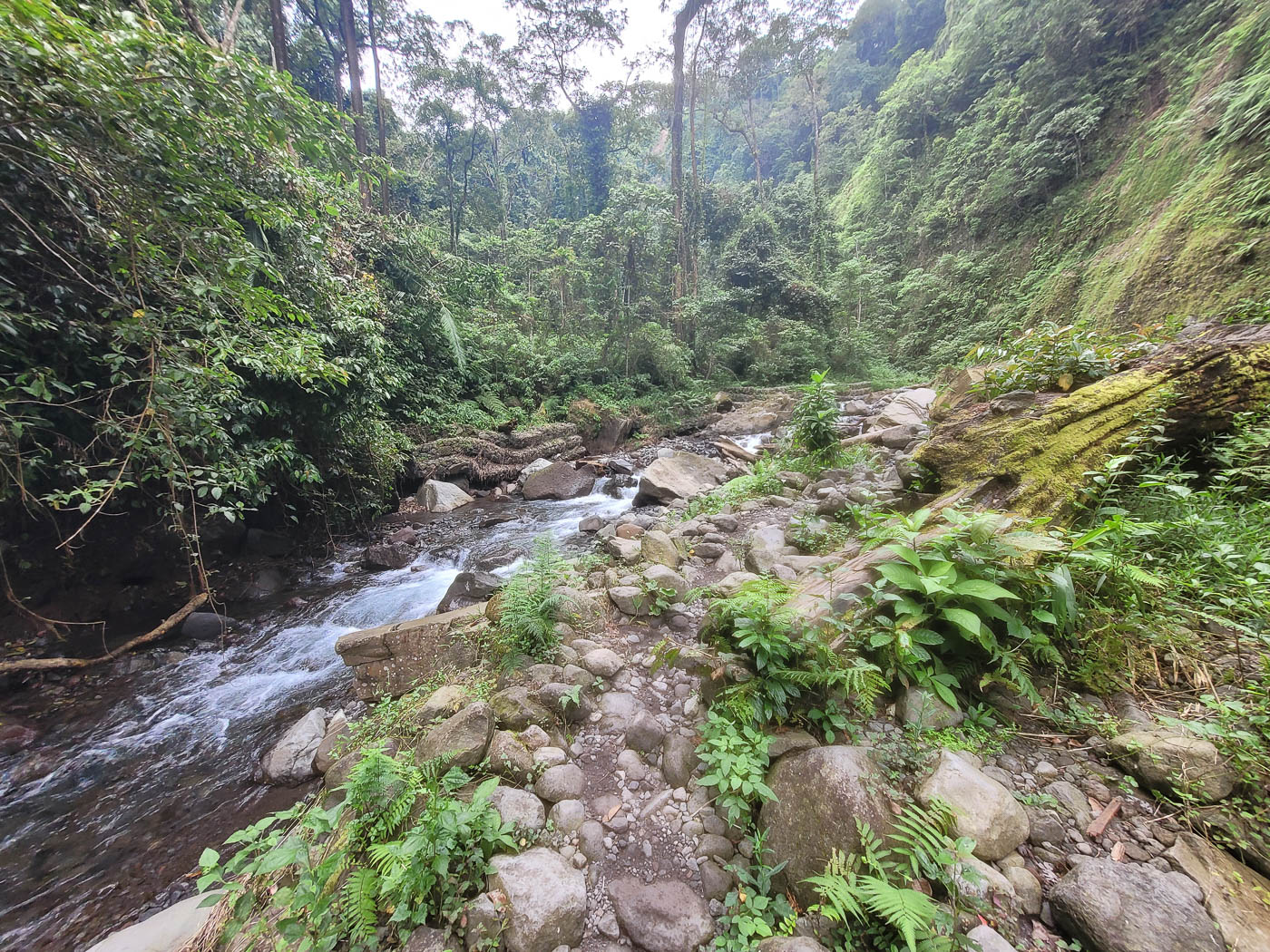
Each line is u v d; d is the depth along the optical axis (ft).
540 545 12.98
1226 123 38.68
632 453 41.60
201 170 13.16
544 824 6.40
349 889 5.32
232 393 14.19
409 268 35.91
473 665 10.54
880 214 85.35
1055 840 5.10
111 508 15.28
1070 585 6.53
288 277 18.56
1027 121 61.87
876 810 5.17
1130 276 41.68
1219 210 36.52
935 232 72.43
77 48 9.25
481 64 67.82
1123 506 8.89
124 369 13.37
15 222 11.25
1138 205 46.93
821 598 8.00
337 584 20.29
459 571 20.81
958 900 4.54
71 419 13.34
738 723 6.88
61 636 14.30
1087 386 10.77
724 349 56.54
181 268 13.03
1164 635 6.66
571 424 44.21
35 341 12.17
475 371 43.93
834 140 114.21
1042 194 58.90
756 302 61.00
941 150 75.72
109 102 9.70
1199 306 35.06
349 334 20.94
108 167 10.62
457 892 5.44
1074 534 8.37
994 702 6.79
